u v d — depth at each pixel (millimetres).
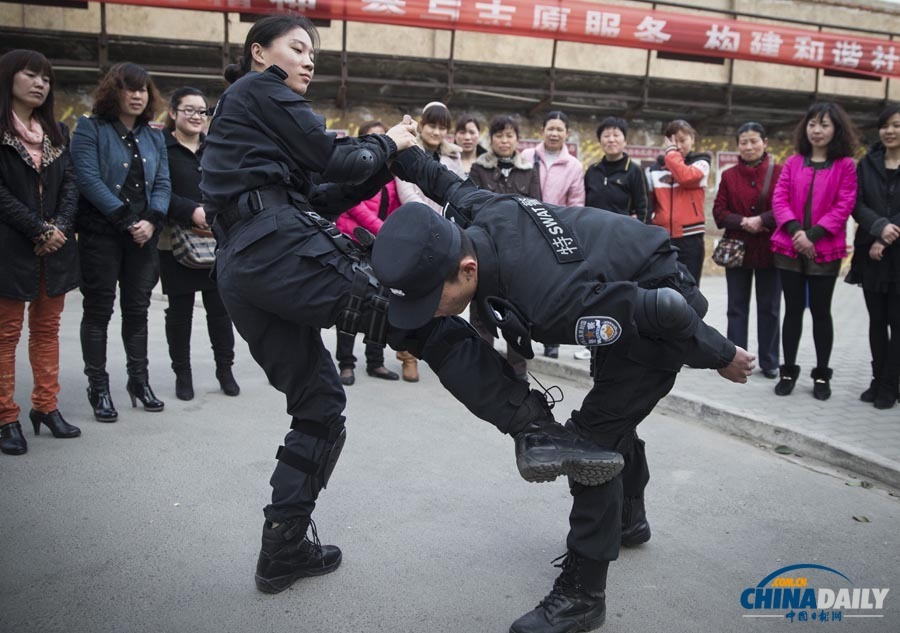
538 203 2113
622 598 2354
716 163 12906
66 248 3570
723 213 5258
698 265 5523
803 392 4789
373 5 9492
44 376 3660
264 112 2182
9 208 3264
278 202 2191
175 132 4375
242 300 2227
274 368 2332
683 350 2025
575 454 1937
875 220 4320
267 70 2250
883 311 4484
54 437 3691
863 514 3033
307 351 2350
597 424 2188
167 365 5398
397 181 5004
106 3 8945
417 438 3883
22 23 9508
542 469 1929
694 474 3453
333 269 2115
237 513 2896
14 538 2623
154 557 2531
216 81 10062
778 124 13039
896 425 4051
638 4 12258
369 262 2201
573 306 1836
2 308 3381
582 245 1968
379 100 10977
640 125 12328
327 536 2730
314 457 2359
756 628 2201
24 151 3332
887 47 11734
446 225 1881
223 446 3662
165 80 10016
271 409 4355
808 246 4453
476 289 1938
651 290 1882
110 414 3986
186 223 4305
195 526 2773
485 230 1997
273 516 2309
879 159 4410
